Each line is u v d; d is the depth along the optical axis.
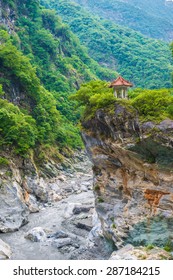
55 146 84.19
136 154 34.66
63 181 73.00
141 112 34.19
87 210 53.78
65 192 67.50
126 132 34.94
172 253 32.34
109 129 36.81
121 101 35.81
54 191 66.06
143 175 35.56
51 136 83.94
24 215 52.84
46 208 59.41
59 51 135.75
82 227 48.03
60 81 115.75
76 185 71.69
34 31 124.12
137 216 35.62
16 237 45.53
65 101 112.06
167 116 32.84
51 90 113.56
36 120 81.50
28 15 128.12
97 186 41.03
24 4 128.62
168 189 33.38
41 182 65.19
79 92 40.88
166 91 34.88
